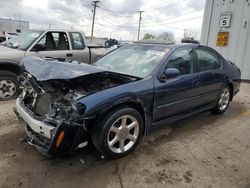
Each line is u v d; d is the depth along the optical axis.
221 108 5.08
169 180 2.82
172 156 3.34
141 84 3.26
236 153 3.51
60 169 2.94
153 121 3.54
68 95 2.99
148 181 2.79
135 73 3.61
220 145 3.73
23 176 2.78
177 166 3.10
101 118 2.91
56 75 2.75
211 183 2.79
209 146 3.68
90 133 2.96
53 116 2.82
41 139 2.93
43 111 3.12
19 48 5.93
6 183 2.65
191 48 4.16
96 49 7.18
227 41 9.10
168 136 3.97
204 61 4.41
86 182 2.72
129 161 3.17
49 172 2.87
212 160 3.29
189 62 4.05
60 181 2.72
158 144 3.67
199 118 4.89
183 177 2.88
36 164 3.02
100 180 2.77
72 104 2.76
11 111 4.81
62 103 2.91
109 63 4.10
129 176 2.86
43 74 2.84
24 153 3.25
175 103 3.76
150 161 3.19
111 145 3.04
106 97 2.86
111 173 2.90
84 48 6.80
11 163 3.01
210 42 9.66
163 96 3.51
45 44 6.12
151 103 3.38
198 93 4.19
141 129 3.36
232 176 2.94
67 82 3.10
